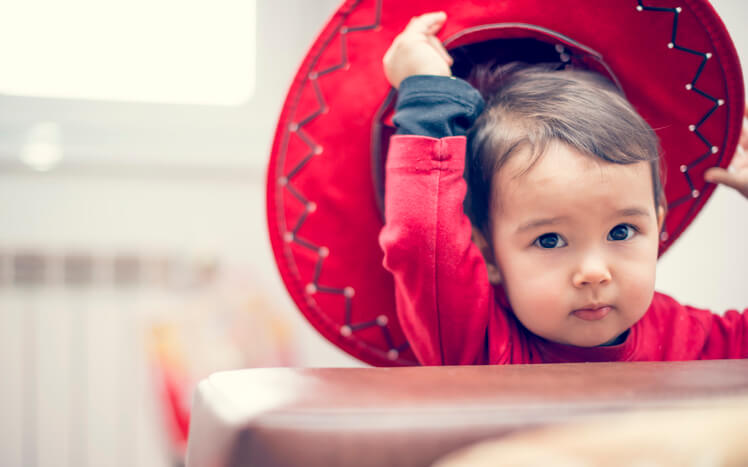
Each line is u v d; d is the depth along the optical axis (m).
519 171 0.60
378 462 0.26
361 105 0.65
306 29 1.94
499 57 0.70
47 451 1.73
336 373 0.36
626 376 0.34
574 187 0.58
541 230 0.59
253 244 1.84
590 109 0.60
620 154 0.58
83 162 1.75
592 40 0.63
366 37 0.63
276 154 0.63
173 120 1.88
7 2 1.78
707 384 0.31
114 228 1.79
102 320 1.73
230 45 1.91
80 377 1.73
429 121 0.60
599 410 0.27
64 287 1.72
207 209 1.83
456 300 0.61
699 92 0.63
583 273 0.58
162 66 1.87
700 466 0.24
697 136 0.65
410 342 0.65
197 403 0.35
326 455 0.26
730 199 0.92
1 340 1.69
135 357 1.72
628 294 0.59
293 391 0.31
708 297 0.94
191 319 1.48
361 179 0.67
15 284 1.70
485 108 0.64
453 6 0.63
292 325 1.68
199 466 0.32
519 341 0.65
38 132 1.77
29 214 1.76
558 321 0.60
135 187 1.81
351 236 0.68
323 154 0.65
